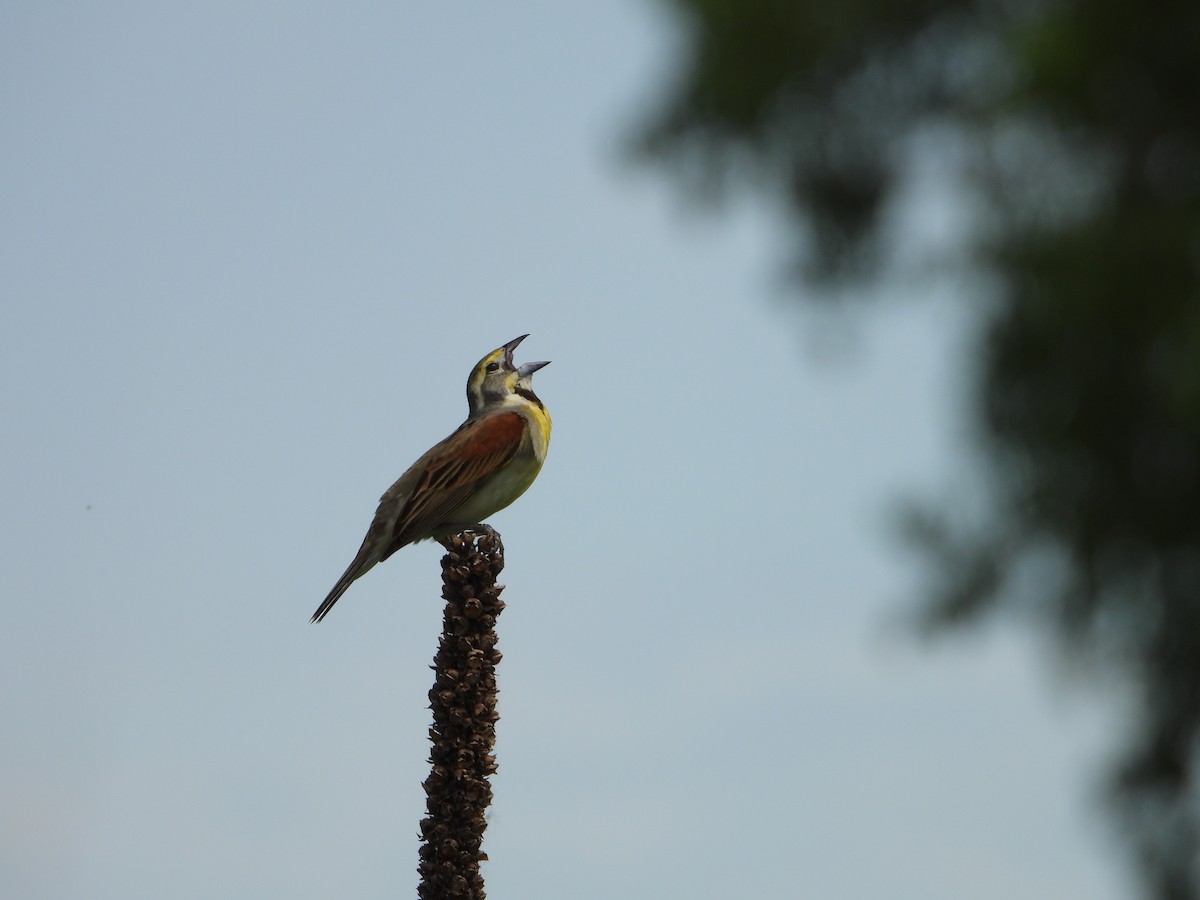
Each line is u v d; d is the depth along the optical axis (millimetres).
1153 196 7035
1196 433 6508
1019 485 7090
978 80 7418
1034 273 7043
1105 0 6777
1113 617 6953
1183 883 6848
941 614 7145
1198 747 6879
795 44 7777
